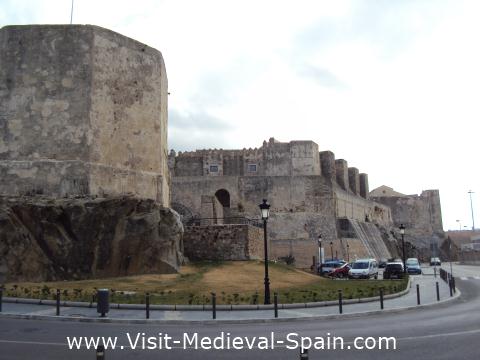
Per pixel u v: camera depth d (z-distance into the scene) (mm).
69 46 27156
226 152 68250
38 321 14125
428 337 11852
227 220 58312
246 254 33594
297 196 61250
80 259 23344
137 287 21484
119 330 12883
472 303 20734
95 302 16812
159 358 9742
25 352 9906
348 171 80875
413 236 97875
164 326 13922
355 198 74000
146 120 30078
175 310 16812
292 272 32344
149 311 16016
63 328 12977
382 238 79312
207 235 34062
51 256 22781
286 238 59250
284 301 19000
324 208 61719
